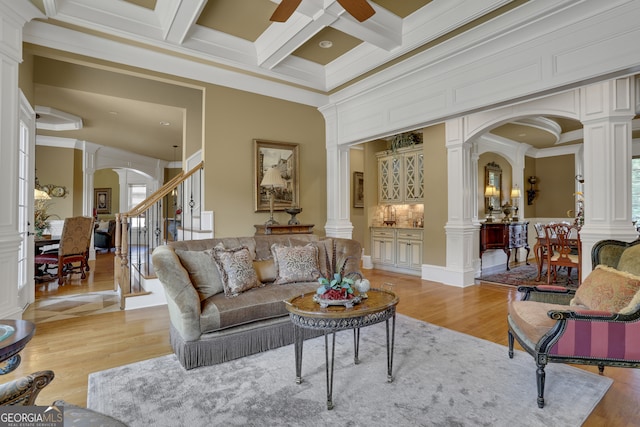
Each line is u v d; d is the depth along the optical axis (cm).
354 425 178
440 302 427
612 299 217
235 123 470
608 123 375
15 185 300
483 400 202
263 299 277
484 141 691
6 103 289
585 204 392
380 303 224
